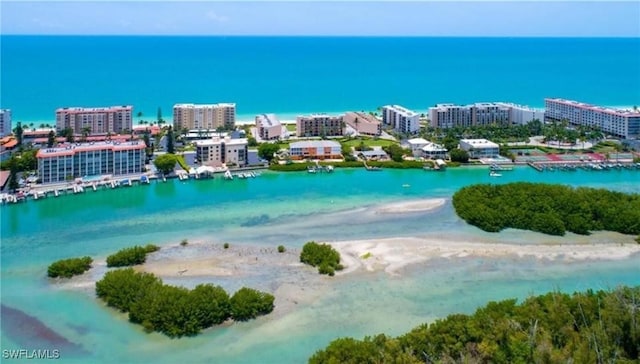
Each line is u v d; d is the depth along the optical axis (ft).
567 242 493.77
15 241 498.28
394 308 370.73
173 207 606.14
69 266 423.23
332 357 280.92
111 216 573.74
